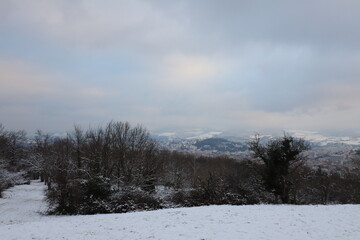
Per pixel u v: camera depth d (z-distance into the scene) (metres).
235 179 39.34
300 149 34.19
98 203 30.50
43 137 69.62
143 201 32.94
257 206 24.97
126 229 16.12
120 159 40.41
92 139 42.28
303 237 13.30
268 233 14.10
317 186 52.56
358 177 52.28
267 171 34.72
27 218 27.61
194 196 35.94
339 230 14.40
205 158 95.31
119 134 43.88
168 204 34.03
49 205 30.97
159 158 49.62
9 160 69.69
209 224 16.41
